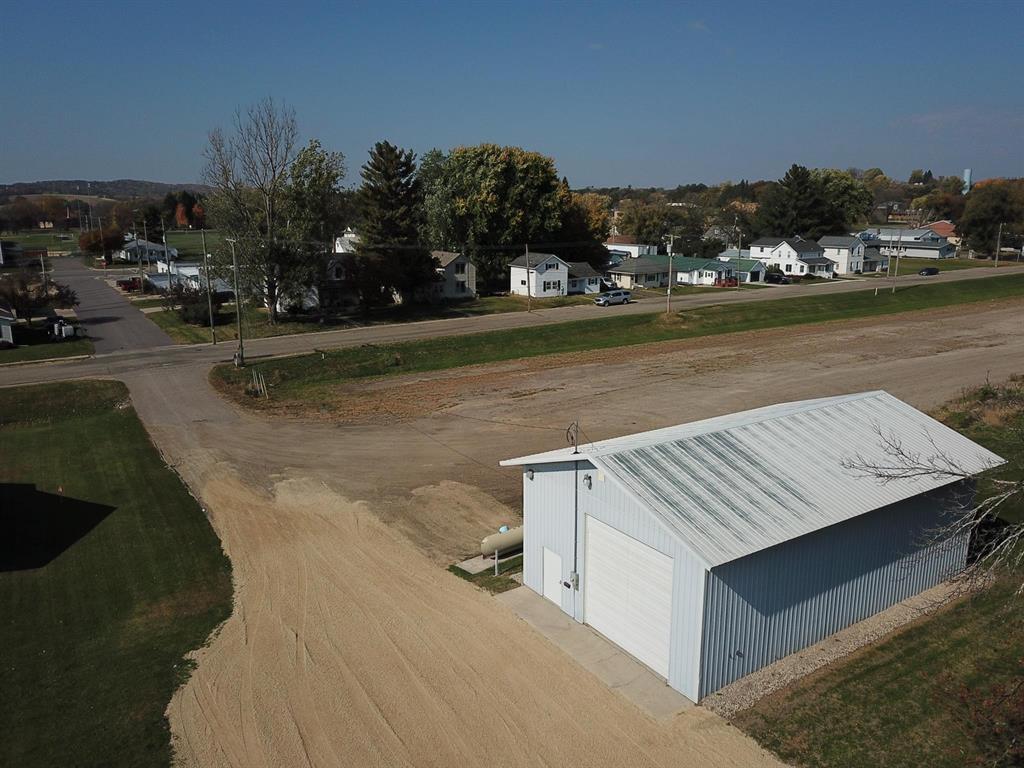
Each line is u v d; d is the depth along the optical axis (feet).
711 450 52.54
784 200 372.99
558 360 149.18
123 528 70.18
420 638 50.29
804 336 172.35
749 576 43.73
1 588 59.26
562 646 48.91
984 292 250.57
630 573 47.06
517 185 244.63
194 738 40.98
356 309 203.92
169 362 140.77
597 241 278.67
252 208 179.73
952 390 118.93
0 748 40.60
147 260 338.13
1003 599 53.62
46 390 118.11
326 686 45.24
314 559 63.31
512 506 74.02
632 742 39.29
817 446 55.62
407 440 96.58
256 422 105.50
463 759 38.45
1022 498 68.13
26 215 639.76
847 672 45.32
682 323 186.70
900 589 53.62
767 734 39.73
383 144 204.03
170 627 53.16
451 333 169.17
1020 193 403.54
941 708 41.55
